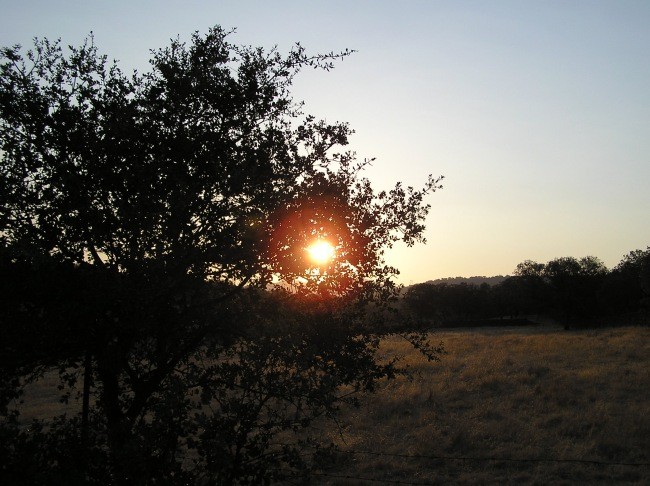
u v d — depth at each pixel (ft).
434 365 72.59
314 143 20.84
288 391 18.98
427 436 39.93
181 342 20.22
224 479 17.92
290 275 19.49
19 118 18.44
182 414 18.10
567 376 60.70
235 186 18.22
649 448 35.14
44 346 17.99
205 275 18.70
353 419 46.03
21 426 43.14
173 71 19.13
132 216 17.31
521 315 261.24
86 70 19.33
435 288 231.91
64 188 17.88
